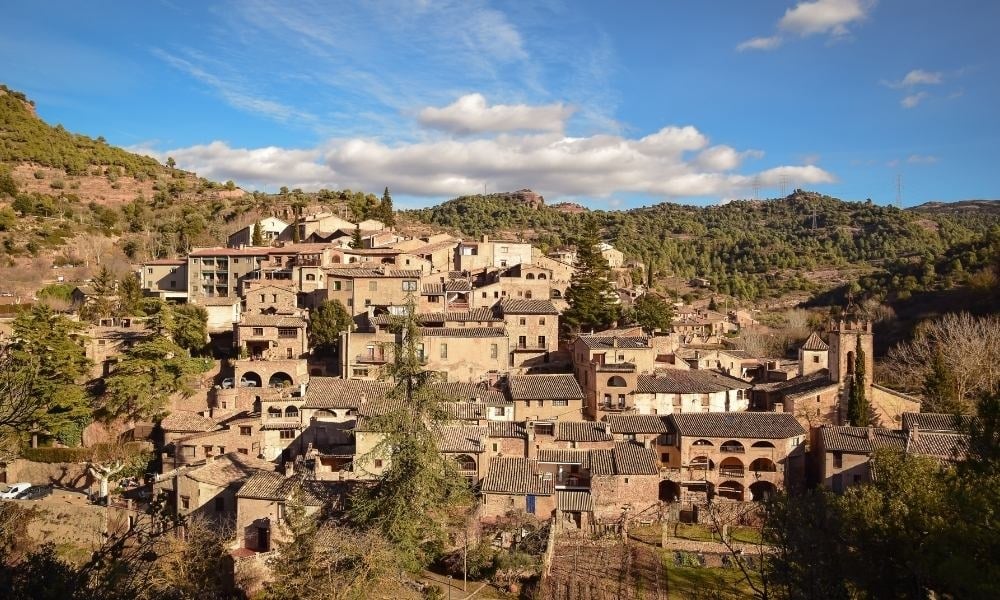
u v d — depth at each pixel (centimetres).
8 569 2073
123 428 8219
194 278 12556
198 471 6369
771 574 3550
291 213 18650
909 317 13500
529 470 7056
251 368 8994
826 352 9344
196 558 4269
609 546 6488
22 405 2691
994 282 12725
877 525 3653
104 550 2247
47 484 7388
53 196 19300
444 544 5856
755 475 7531
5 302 11488
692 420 7844
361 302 10644
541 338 10031
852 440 7338
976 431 3309
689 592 5634
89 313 10656
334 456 7056
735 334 14062
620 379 8488
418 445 5228
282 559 4844
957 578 2831
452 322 9981
